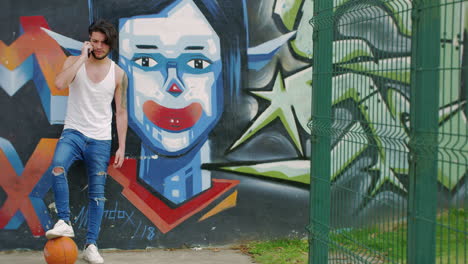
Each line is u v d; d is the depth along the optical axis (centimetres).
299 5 527
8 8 490
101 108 467
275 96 528
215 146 522
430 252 305
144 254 502
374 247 348
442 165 302
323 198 406
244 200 528
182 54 514
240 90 523
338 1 396
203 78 517
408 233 315
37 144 498
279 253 501
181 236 520
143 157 512
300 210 535
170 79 512
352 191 371
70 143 455
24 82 495
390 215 340
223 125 522
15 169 497
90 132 464
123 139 488
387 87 362
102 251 508
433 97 303
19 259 477
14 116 495
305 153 532
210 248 521
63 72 440
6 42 491
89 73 462
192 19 514
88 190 491
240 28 520
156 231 517
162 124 513
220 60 519
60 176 444
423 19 307
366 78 369
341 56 419
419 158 308
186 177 519
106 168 475
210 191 523
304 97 531
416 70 310
